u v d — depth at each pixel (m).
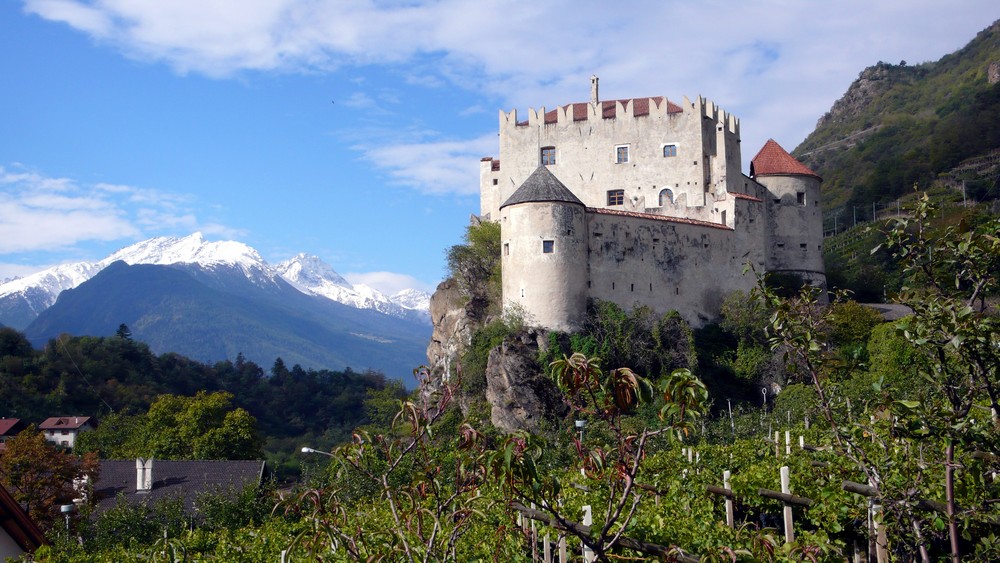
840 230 162.88
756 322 82.00
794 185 95.00
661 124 94.56
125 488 74.25
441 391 15.00
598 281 80.62
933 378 14.96
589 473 13.80
